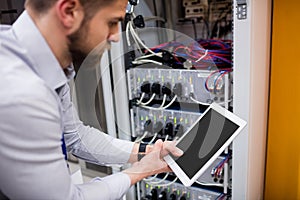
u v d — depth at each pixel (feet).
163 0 4.46
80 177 4.07
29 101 1.70
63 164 2.00
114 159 3.07
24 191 1.86
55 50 1.96
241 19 3.00
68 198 2.01
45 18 1.85
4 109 1.66
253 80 3.22
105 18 1.93
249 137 3.35
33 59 1.89
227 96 3.39
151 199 4.47
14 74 1.75
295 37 3.60
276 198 4.31
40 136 1.77
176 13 4.81
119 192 2.53
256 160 3.80
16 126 1.69
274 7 3.65
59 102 2.12
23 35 1.88
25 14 1.92
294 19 3.55
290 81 3.78
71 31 1.87
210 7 4.75
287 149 4.04
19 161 1.77
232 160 3.57
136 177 2.75
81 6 1.79
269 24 3.64
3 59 1.81
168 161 2.92
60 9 1.76
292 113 3.87
